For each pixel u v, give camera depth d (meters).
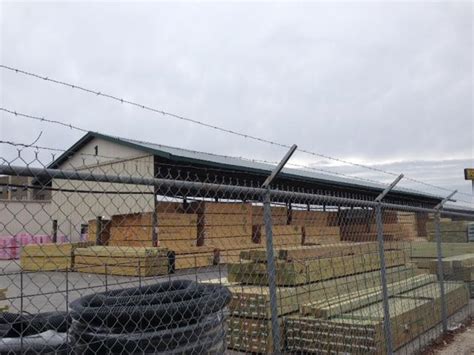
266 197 4.04
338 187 26.64
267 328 6.05
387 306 5.95
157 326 3.47
